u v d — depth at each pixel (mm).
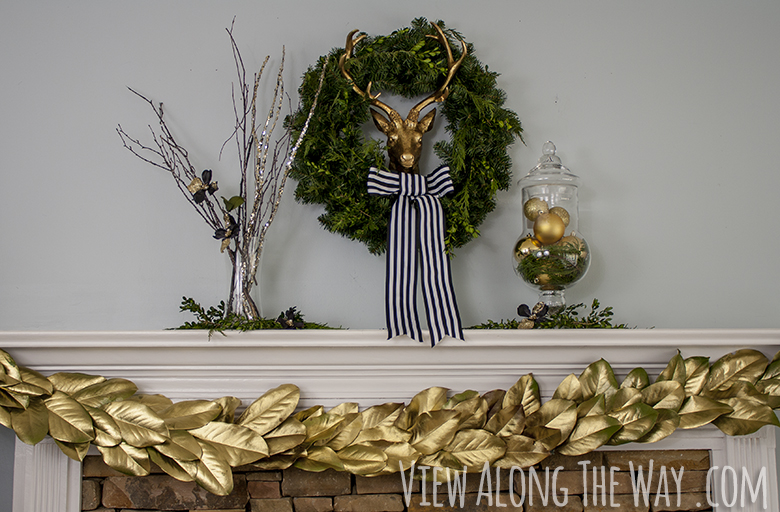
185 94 1354
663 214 1386
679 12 1448
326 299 1315
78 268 1295
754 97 1434
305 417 1077
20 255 1292
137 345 1045
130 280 1297
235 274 1146
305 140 1225
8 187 1305
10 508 1217
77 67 1341
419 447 1055
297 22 1381
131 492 1085
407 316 1128
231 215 1221
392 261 1178
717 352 1137
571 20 1429
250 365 1089
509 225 1363
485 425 1077
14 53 1335
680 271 1371
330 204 1247
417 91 1317
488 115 1256
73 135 1326
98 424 1021
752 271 1379
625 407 1066
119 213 1313
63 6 1353
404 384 1119
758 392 1101
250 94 1356
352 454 1055
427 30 1312
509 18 1416
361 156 1230
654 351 1125
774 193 1407
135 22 1361
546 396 1136
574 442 1059
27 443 984
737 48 1445
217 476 997
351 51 1249
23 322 1275
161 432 1012
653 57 1433
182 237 1315
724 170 1408
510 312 1342
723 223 1392
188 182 1331
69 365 1079
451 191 1238
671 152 1406
